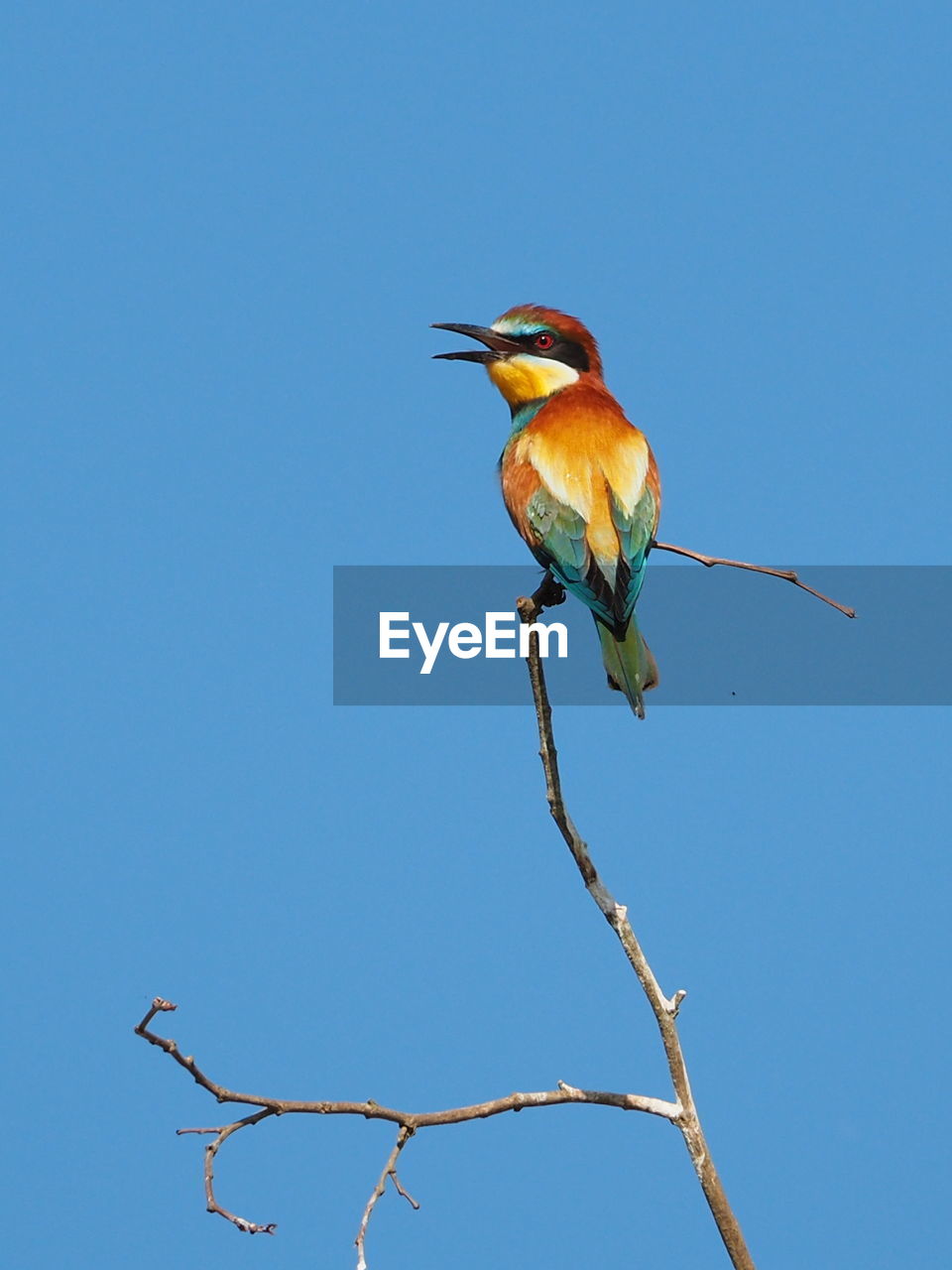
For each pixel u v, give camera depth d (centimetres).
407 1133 679
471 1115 702
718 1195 745
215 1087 650
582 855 756
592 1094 732
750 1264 746
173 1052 639
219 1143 648
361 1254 646
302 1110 662
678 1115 740
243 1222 632
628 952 750
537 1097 721
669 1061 748
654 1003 749
